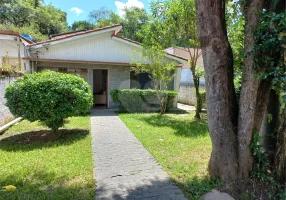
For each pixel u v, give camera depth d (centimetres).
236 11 382
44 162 395
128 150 478
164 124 776
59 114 539
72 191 297
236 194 298
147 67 1000
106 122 793
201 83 1320
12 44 1220
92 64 1125
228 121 321
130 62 1141
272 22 255
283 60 274
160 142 536
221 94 314
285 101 276
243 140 316
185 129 692
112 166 388
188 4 761
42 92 524
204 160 415
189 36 861
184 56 1775
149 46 933
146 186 317
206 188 311
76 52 1080
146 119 868
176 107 1202
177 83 1209
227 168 322
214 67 310
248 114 307
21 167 370
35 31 2498
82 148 482
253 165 334
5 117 713
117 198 284
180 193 300
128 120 834
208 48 308
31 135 602
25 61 1047
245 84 302
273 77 288
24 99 514
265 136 357
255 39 279
